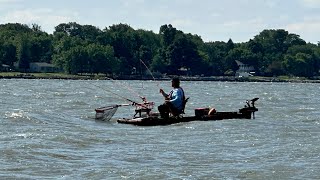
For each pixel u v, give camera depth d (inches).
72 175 725.3
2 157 818.8
